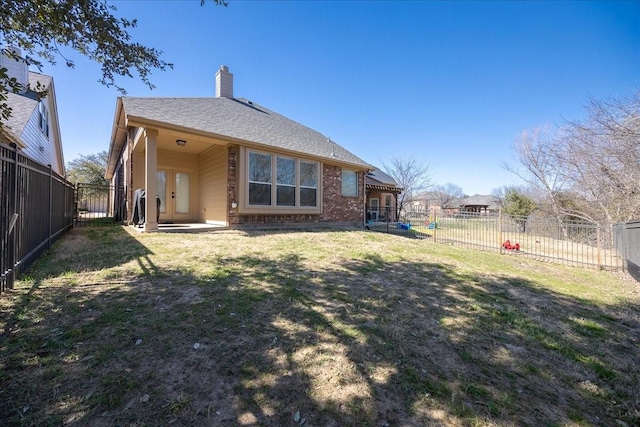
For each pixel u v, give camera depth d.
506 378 2.13
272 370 2.03
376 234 9.92
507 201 21.61
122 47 3.48
